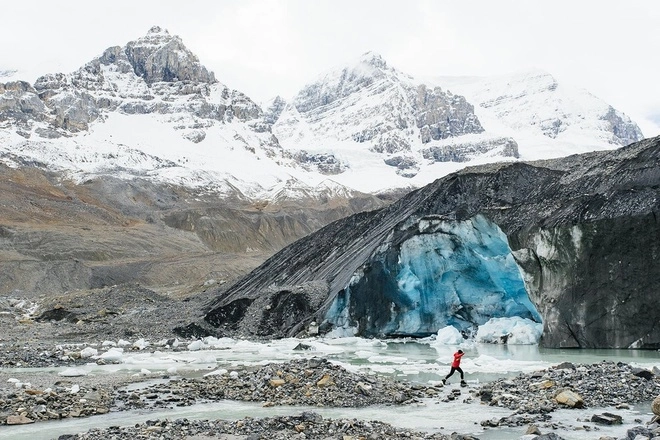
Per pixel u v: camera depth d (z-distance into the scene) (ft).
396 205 200.03
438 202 165.27
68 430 60.08
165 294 325.62
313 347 137.80
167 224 632.79
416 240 153.28
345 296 162.91
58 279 389.39
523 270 133.49
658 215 117.91
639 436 49.19
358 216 221.87
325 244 220.23
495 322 147.02
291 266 222.69
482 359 107.45
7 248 447.83
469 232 147.02
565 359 105.19
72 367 107.86
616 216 121.80
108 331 174.09
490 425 58.85
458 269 152.35
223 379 85.25
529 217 136.87
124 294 248.52
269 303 177.58
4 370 105.29
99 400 73.72
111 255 475.72
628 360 100.58
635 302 116.88
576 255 124.47
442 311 156.25
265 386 78.79
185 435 55.57
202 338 164.45
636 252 118.52
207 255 502.79
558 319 124.98
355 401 71.51
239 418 64.13
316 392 74.64
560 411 64.08
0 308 247.91
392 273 157.17
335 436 54.49
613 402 66.90
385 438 53.52
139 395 76.64
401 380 87.86
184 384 82.38
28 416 65.26
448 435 54.65
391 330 157.28
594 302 120.78
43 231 485.56
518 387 75.92
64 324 196.65
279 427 58.03
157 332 171.63
